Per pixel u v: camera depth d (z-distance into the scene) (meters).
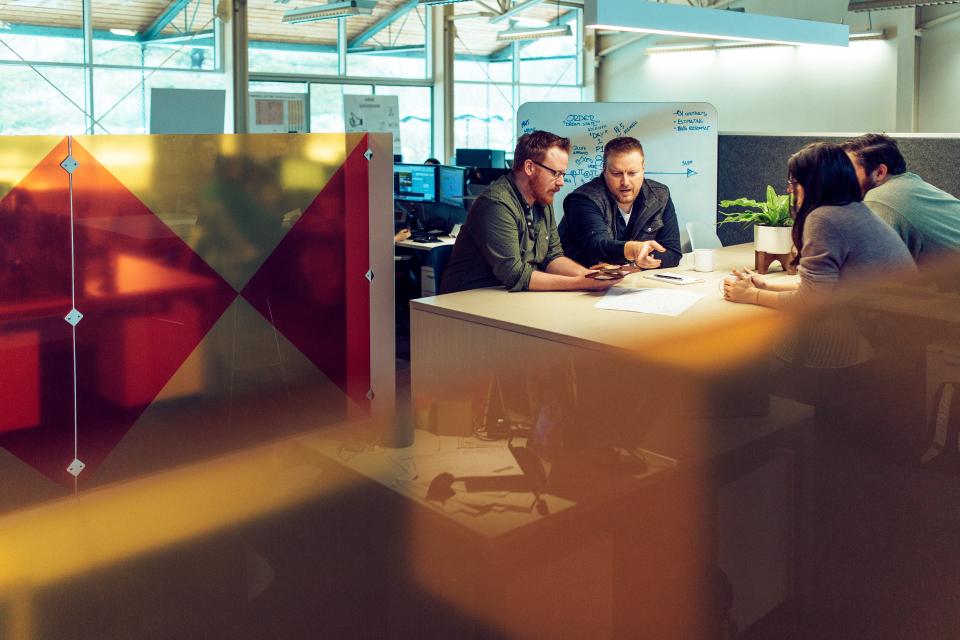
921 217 2.54
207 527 1.56
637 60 11.26
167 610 1.49
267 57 9.32
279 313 1.84
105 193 1.60
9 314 1.51
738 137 3.48
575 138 3.43
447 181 5.19
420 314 2.34
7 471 1.54
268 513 1.51
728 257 3.05
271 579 1.52
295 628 1.41
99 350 1.63
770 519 1.65
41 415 1.57
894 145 2.64
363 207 1.94
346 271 1.93
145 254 1.66
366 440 1.48
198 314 1.75
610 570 1.28
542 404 1.63
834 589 1.89
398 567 1.27
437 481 1.26
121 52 8.24
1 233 1.49
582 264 3.01
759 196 3.46
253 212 1.79
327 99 9.70
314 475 1.47
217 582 1.52
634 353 1.79
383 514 1.30
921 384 2.53
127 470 1.65
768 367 1.74
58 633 1.48
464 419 1.53
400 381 3.73
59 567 1.57
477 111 10.83
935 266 2.53
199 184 1.71
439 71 10.29
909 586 1.90
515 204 2.46
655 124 3.41
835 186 2.15
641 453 1.41
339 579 1.40
